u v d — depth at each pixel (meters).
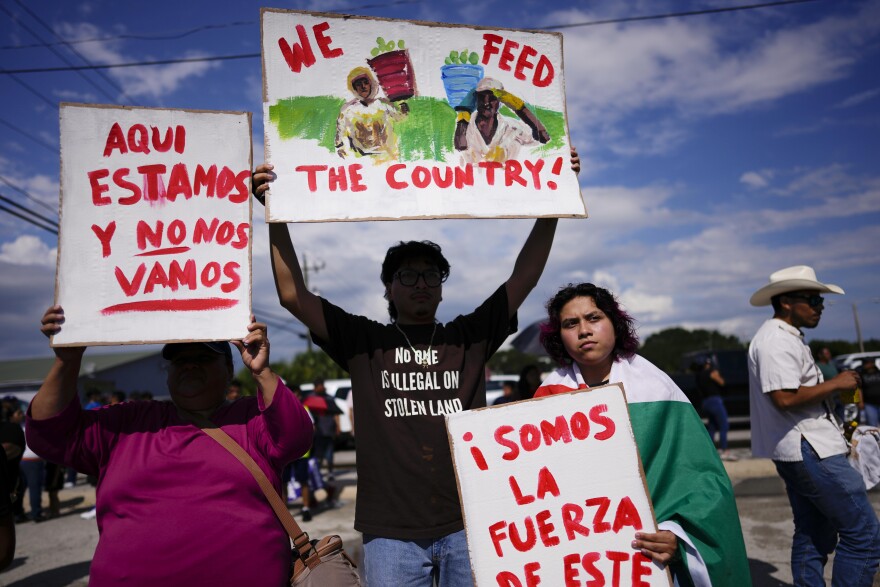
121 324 2.14
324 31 2.56
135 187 2.24
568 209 2.66
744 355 13.20
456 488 2.41
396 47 2.62
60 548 6.64
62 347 2.09
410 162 2.55
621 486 2.07
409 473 2.38
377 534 2.37
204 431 2.18
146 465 2.08
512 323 2.82
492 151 2.64
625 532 2.04
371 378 2.54
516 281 2.82
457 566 2.36
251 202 2.31
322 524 6.84
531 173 2.66
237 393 8.76
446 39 2.68
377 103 2.57
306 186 2.44
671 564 2.12
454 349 2.64
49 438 2.06
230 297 2.22
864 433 3.36
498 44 2.72
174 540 2.00
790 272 3.56
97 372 31.92
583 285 2.46
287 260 2.50
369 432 2.48
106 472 2.12
